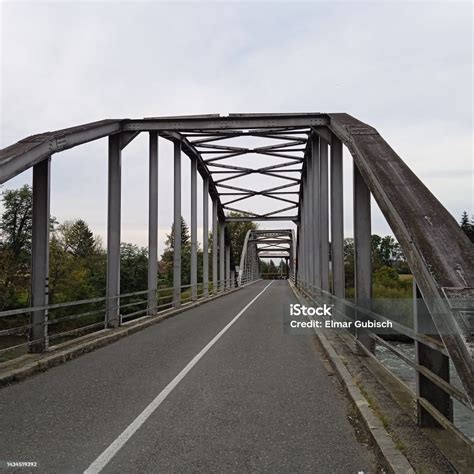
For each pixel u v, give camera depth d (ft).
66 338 84.84
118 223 43.45
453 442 13.47
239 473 12.44
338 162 40.93
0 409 18.22
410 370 37.88
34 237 29.94
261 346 33.94
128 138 45.65
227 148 77.56
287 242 218.59
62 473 12.42
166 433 15.52
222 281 110.73
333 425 16.42
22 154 26.58
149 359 28.81
